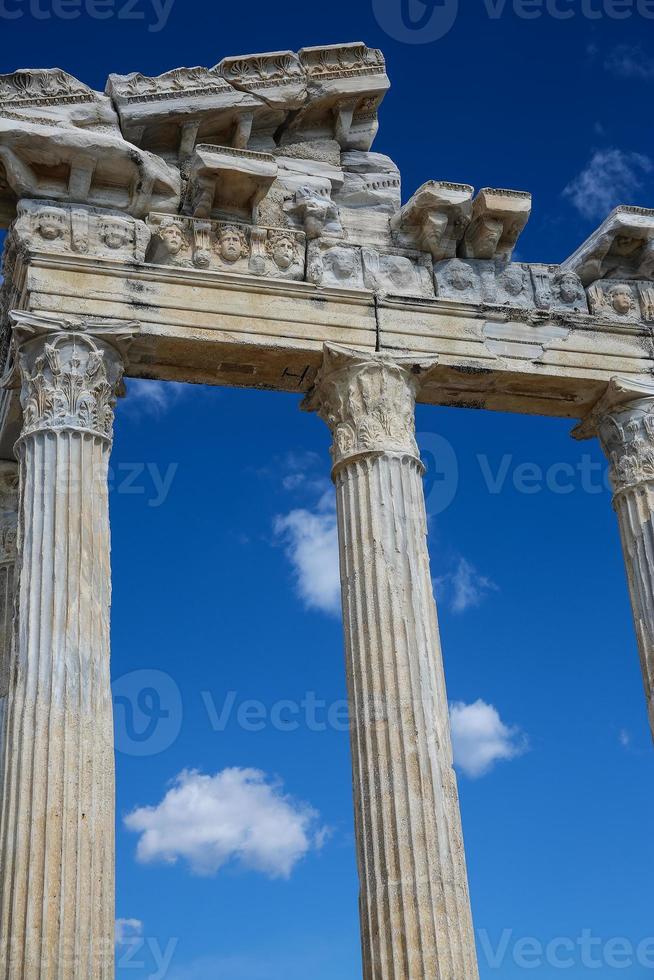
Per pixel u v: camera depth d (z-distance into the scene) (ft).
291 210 82.58
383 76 85.66
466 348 81.76
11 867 62.39
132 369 78.89
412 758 68.74
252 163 79.51
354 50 85.20
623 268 88.48
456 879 67.15
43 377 73.20
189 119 81.20
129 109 79.46
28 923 61.05
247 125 82.79
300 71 83.92
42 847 62.49
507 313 83.51
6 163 76.02
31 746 64.64
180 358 78.33
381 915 65.98
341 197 85.56
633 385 84.28
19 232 75.72
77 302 75.25
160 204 80.02
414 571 73.72
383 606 72.08
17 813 63.36
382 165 87.20
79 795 64.08
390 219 85.35
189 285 78.13
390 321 81.00
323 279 81.05
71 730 65.16
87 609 68.23
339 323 79.97
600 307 86.33
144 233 78.48
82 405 72.74
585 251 86.79
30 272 74.90
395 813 67.51
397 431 77.36
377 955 65.51
